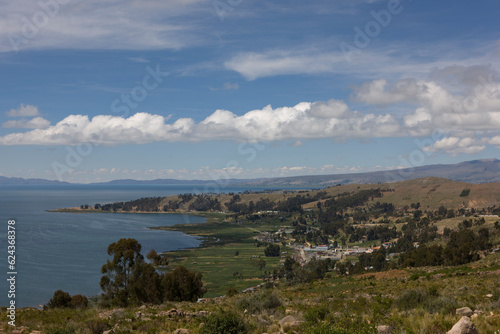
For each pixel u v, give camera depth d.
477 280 30.72
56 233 198.00
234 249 193.62
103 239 179.62
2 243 155.25
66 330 15.89
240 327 14.10
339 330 11.71
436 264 75.38
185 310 22.34
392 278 42.66
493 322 11.32
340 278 51.94
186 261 154.00
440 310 14.77
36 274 102.12
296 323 14.50
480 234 125.50
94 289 87.38
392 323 12.80
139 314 19.80
